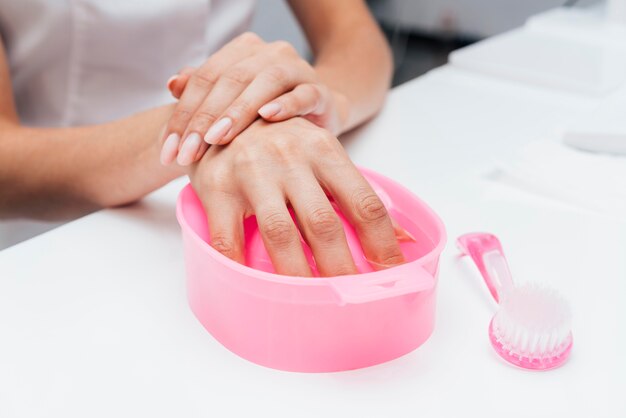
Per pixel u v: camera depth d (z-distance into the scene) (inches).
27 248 14.8
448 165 19.1
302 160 13.4
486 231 15.7
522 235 15.5
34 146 18.1
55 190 17.9
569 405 10.6
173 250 15.0
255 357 11.5
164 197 17.6
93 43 24.3
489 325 12.4
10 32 24.1
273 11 56.6
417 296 11.4
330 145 13.6
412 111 23.0
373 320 11.2
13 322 12.4
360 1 27.1
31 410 10.3
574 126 19.6
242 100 14.7
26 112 26.1
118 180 16.6
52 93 25.3
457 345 12.1
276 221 12.3
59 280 13.7
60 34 23.9
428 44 69.1
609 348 11.9
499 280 13.4
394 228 13.4
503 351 11.6
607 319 12.6
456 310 13.0
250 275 10.9
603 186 17.4
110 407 10.4
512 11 61.8
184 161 14.4
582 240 15.4
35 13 23.5
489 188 17.9
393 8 69.5
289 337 11.1
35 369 11.2
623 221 16.1
